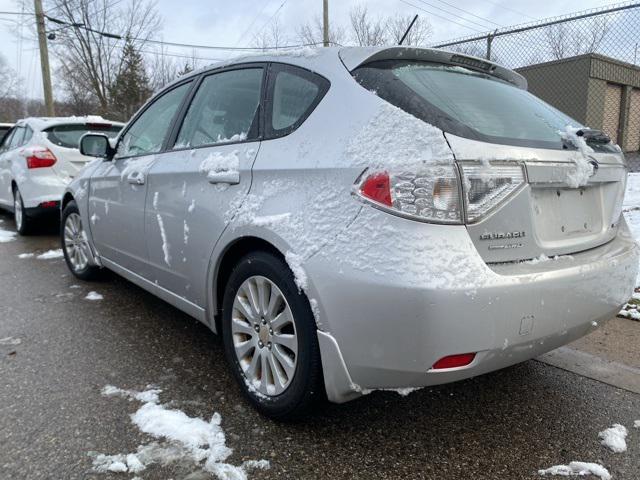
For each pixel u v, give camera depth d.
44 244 6.09
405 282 1.70
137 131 3.62
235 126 2.60
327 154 2.00
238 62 2.78
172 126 3.13
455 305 1.69
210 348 3.07
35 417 2.27
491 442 2.17
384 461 2.03
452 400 2.53
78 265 4.45
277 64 2.49
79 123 6.39
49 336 3.21
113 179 3.59
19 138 6.94
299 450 2.07
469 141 1.84
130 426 2.21
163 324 3.46
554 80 13.43
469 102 2.12
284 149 2.21
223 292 2.59
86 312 3.67
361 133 1.94
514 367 2.91
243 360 2.41
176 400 2.43
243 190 2.33
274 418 2.25
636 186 8.12
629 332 3.39
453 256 1.72
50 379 2.63
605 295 2.18
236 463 1.98
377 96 2.00
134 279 3.44
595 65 13.29
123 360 2.88
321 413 2.28
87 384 2.58
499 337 1.79
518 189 1.90
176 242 2.79
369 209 1.81
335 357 1.90
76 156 6.21
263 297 2.24
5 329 3.32
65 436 2.13
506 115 2.17
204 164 2.60
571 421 2.35
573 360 3.00
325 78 2.21
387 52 2.20
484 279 1.75
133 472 1.91
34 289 4.23
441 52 2.35
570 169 2.11
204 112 2.90
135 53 30.25
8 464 1.95
